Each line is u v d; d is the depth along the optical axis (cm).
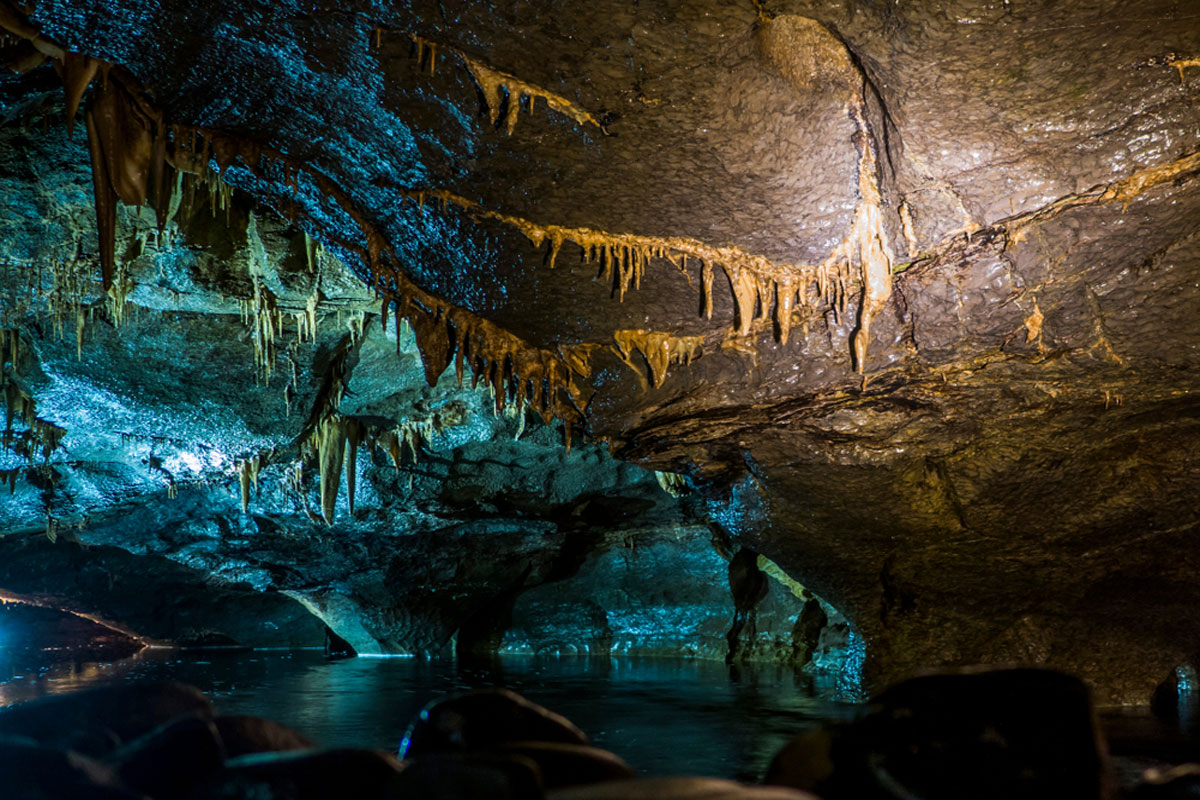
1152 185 504
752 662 1412
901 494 775
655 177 511
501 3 405
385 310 671
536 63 439
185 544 1488
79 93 484
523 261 610
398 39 439
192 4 438
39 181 687
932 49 412
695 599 1512
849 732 276
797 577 918
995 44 408
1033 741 256
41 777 233
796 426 753
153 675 1183
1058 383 670
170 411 1084
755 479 836
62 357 989
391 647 1661
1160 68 425
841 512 809
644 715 725
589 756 292
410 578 1548
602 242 578
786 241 556
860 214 530
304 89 493
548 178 526
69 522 1409
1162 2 384
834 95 444
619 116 466
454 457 1237
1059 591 799
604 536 1509
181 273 840
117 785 240
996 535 779
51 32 462
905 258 575
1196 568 745
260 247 804
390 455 1193
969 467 747
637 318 662
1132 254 563
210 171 605
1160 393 661
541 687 986
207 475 1260
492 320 685
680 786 247
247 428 1117
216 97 511
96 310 912
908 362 671
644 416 771
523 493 1317
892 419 731
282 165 564
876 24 401
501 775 235
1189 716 696
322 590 1616
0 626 2041
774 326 665
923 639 846
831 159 487
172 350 977
